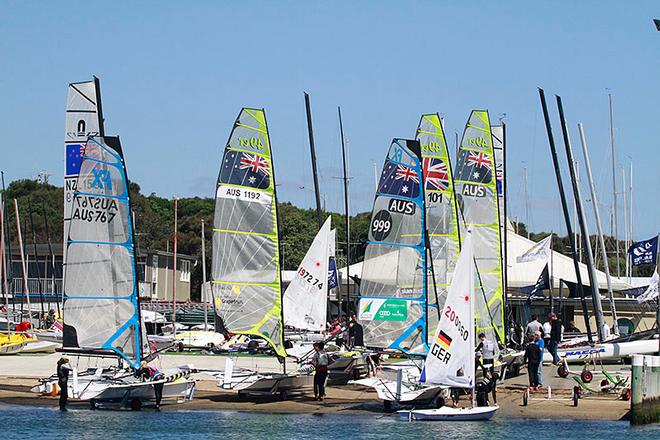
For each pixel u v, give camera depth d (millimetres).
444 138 46594
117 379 39781
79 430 35250
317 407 40562
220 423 36938
